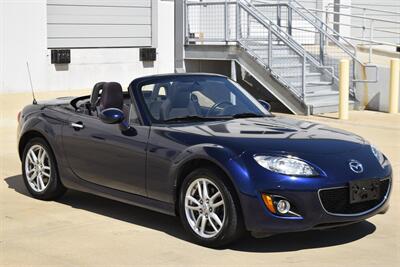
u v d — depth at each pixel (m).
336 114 16.36
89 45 17.23
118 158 7.29
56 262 6.10
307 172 6.12
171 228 7.18
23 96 15.95
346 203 6.27
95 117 7.72
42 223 7.38
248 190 6.09
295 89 16.33
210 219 6.41
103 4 17.44
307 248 6.45
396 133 13.58
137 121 7.25
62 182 8.12
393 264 5.99
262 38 17.20
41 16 16.14
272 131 6.85
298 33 20.50
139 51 18.22
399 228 7.12
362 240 6.71
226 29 17.38
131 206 8.12
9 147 12.17
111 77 17.70
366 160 6.56
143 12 18.23
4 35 15.61
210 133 6.70
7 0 15.59
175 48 18.67
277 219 6.05
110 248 6.49
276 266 5.93
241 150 6.27
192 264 6.00
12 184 9.30
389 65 17.80
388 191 6.71
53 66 16.48
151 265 5.99
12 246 6.57
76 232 7.04
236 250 6.39
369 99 17.34
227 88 8.01
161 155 6.82
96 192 7.69
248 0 18.88
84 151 7.70
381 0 24.86
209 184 6.43
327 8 22.19
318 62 17.89
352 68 17.66
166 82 7.66
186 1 18.39
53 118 8.14
